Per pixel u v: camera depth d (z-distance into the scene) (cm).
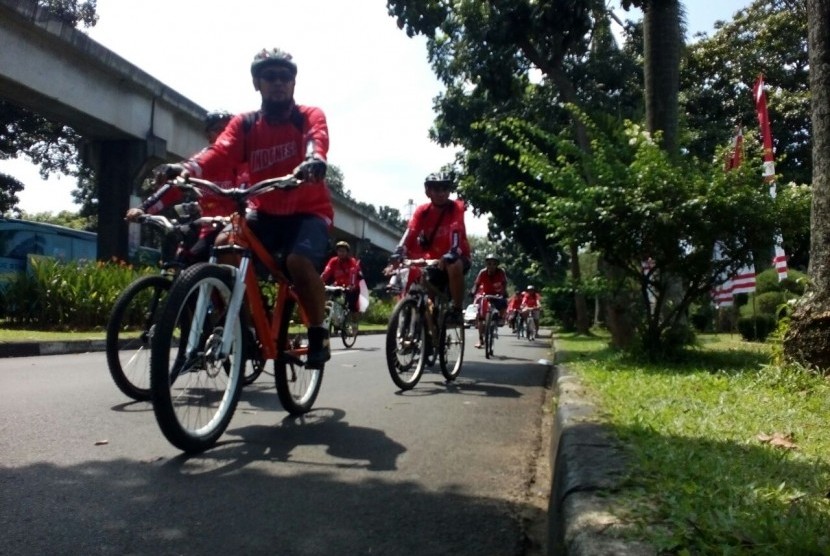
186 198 559
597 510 242
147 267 1686
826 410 460
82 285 1399
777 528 220
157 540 278
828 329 577
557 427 431
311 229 457
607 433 365
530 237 3145
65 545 270
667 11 1089
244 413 530
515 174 2417
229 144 462
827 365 576
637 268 845
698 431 388
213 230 545
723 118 2603
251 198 430
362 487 355
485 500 348
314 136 447
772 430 395
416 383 714
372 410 567
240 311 427
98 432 444
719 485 271
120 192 2114
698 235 771
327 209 477
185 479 354
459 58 1638
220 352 403
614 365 793
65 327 1386
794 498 257
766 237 777
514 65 1566
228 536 285
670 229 771
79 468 366
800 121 2467
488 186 2470
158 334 369
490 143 2366
